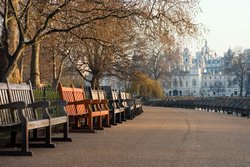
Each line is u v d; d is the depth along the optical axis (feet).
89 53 127.03
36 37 55.52
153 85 241.14
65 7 63.82
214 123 75.25
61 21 68.74
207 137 46.93
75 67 142.51
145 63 168.86
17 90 35.55
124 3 67.87
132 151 33.96
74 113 49.93
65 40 85.76
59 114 45.68
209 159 30.17
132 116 94.12
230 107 131.23
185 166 26.96
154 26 70.59
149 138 45.03
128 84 226.79
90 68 138.00
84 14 69.31
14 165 26.32
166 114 122.31
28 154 30.22
